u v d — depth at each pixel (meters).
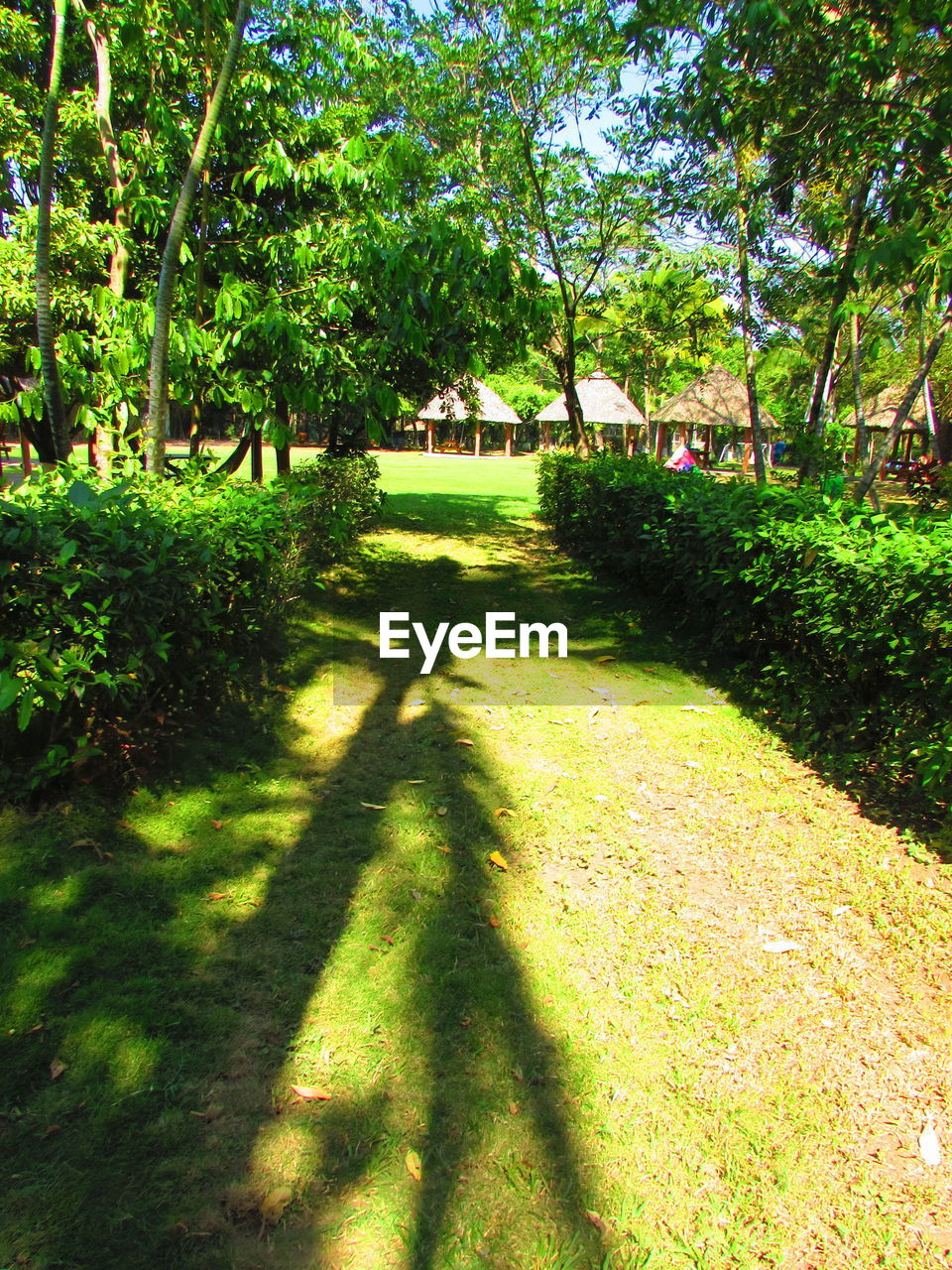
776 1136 2.04
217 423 9.29
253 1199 1.82
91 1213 1.77
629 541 8.07
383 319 5.52
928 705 3.42
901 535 3.81
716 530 5.38
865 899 2.97
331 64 6.83
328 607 7.00
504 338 6.20
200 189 6.21
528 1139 2.00
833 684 4.21
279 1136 1.97
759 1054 2.29
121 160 6.35
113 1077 2.12
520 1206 1.83
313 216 6.90
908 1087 2.19
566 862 3.22
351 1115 2.04
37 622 3.03
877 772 3.85
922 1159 1.99
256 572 4.48
